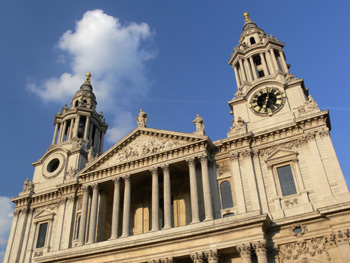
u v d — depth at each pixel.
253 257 41.69
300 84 54.66
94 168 57.19
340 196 42.44
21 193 64.25
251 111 55.47
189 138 52.75
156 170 52.62
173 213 53.94
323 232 41.38
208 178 49.56
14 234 60.59
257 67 65.06
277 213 45.09
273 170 48.62
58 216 58.75
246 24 73.06
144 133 56.72
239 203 47.47
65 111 76.31
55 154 68.19
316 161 46.06
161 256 43.97
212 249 42.06
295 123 49.62
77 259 48.78
